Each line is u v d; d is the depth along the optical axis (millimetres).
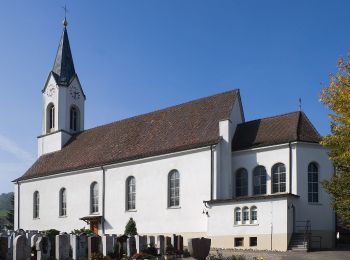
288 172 43094
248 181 45250
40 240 25828
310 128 45312
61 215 60125
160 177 49188
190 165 46719
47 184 62688
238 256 31578
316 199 43188
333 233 42844
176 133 51562
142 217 50125
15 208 67000
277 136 45031
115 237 30234
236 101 49844
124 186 52531
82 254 28344
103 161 55594
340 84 28266
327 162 43938
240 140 47469
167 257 31078
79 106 69812
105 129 63094
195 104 54031
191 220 45688
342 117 27406
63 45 71125
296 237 39125
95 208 55844
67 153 64062
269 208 40125
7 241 24797
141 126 57781
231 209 42344
